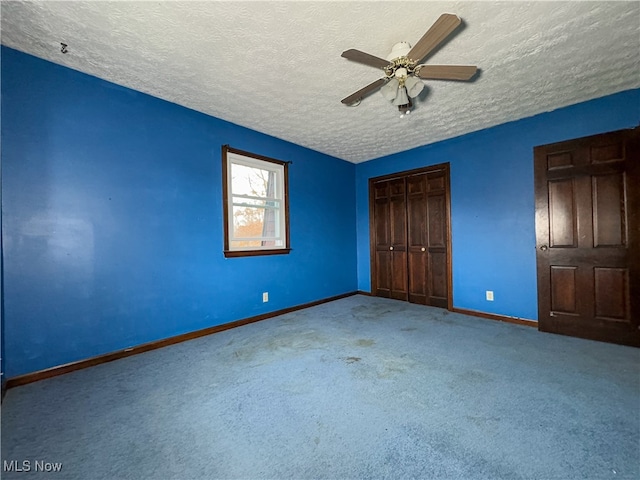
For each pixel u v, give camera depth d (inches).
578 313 113.3
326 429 60.4
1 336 70.9
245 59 84.7
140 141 104.9
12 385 78.7
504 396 71.6
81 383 80.9
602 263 108.4
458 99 111.1
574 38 76.6
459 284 153.6
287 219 158.6
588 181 111.5
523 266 131.2
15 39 75.7
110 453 54.2
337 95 107.0
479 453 53.1
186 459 52.8
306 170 171.0
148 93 105.8
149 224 107.1
